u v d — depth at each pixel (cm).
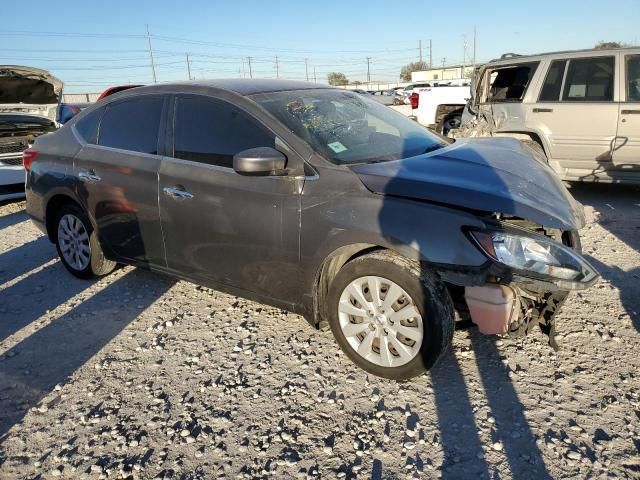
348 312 309
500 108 769
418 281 278
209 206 349
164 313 404
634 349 326
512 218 314
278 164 304
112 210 414
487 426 263
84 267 466
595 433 255
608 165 696
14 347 363
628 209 666
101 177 416
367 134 361
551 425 261
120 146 411
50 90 837
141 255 411
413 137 386
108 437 268
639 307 382
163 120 383
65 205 466
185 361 336
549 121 720
